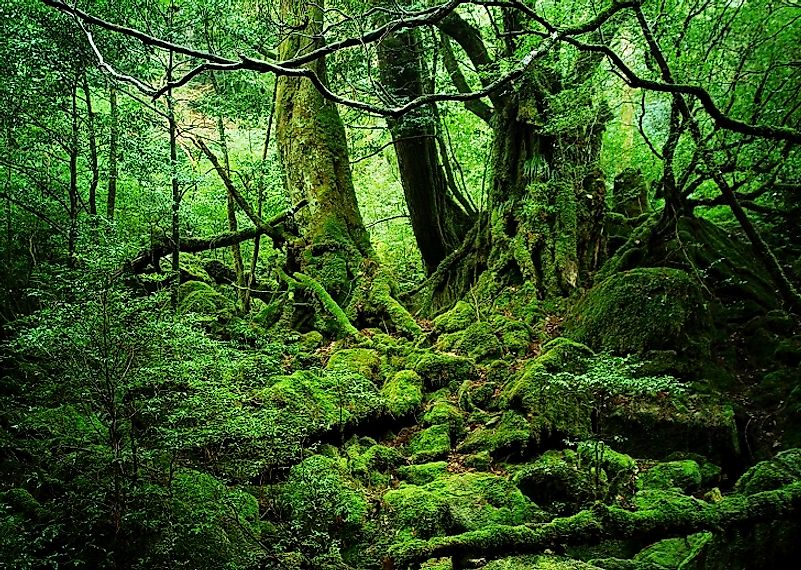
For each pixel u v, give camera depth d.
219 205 12.37
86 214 8.55
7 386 5.86
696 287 7.51
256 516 4.99
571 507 5.02
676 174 8.38
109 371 4.61
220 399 5.09
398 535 4.82
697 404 6.40
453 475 5.88
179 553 4.27
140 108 9.80
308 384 6.91
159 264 10.38
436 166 13.04
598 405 6.41
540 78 9.86
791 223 9.54
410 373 7.70
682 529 3.65
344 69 11.38
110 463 4.57
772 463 4.02
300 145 11.05
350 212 11.05
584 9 8.16
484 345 8.27
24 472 4.79
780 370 6.93
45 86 8.18
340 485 5.32
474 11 12.11
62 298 5.38
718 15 8.15
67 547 4.20
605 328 7.59
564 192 9.77
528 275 9.48
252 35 10.05
